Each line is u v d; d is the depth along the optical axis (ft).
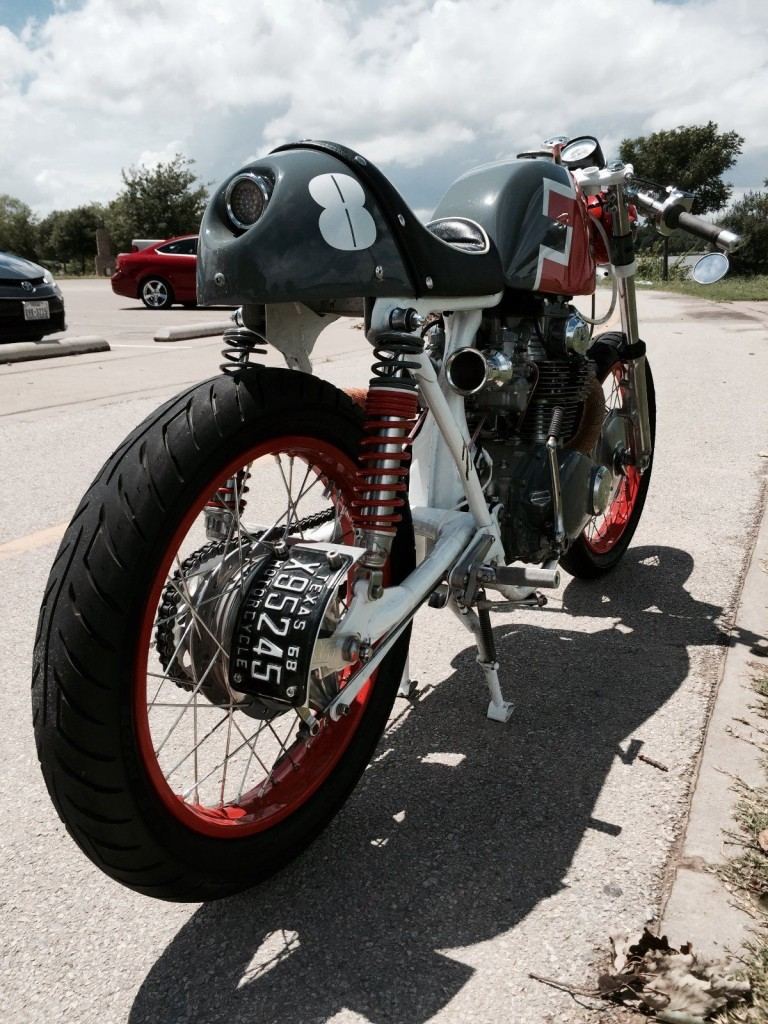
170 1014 5.37
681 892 6.12
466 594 7.52
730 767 7.50
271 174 5.78
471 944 5.81
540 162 8.22
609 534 11.59
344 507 6.88
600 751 7.91
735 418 20.36
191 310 55.01
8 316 31.30
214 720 8.55
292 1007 5.38
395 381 6.09
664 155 159.43
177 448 5.30
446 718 8.56
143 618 5.06
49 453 17.99
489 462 8.25
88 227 186.60
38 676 5.01
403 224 6.14
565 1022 5.20
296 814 6.36
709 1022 5.10
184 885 5.54
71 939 5.98
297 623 5.64
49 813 7.32
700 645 9.82
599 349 10.23
